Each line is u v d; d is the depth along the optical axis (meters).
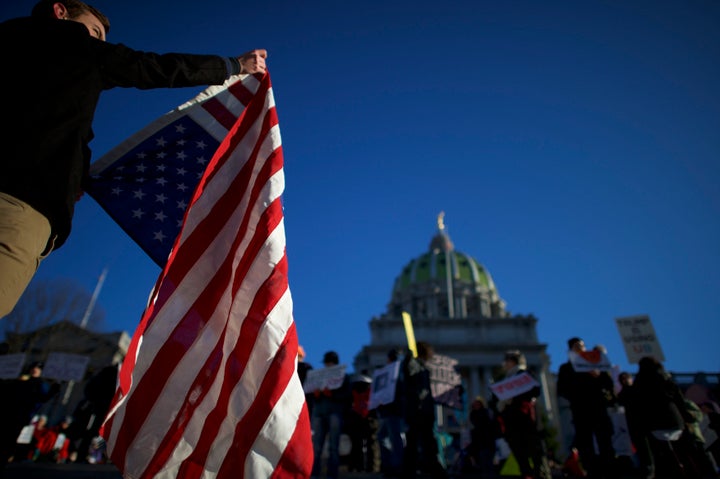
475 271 99.12
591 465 8.41
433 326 73.81
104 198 3.76
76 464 12.04
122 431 3.00
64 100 2.45
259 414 2.99
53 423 35.75
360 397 13.09
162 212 3.82
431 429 7.86
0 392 8.02
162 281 3.09
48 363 15.26
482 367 68.94
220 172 3.79
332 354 9.98
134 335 2.95
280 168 3.78
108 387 12.38
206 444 3.00
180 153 4.04
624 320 13.27
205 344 3.26
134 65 2.81
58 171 2.32
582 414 8.61
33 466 9.87
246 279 3.37
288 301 3.33
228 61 3.34
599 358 8.84
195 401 3.12
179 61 3.05
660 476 10.21
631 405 9.38
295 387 3.10
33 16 2.77
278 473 2.88
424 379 8.16
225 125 4.20
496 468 15.80
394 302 98.50
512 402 8.39
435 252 104.44
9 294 2.12
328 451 8.92
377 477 9.92
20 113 2.30
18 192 2.17
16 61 2.44
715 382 16.02
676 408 8.98
